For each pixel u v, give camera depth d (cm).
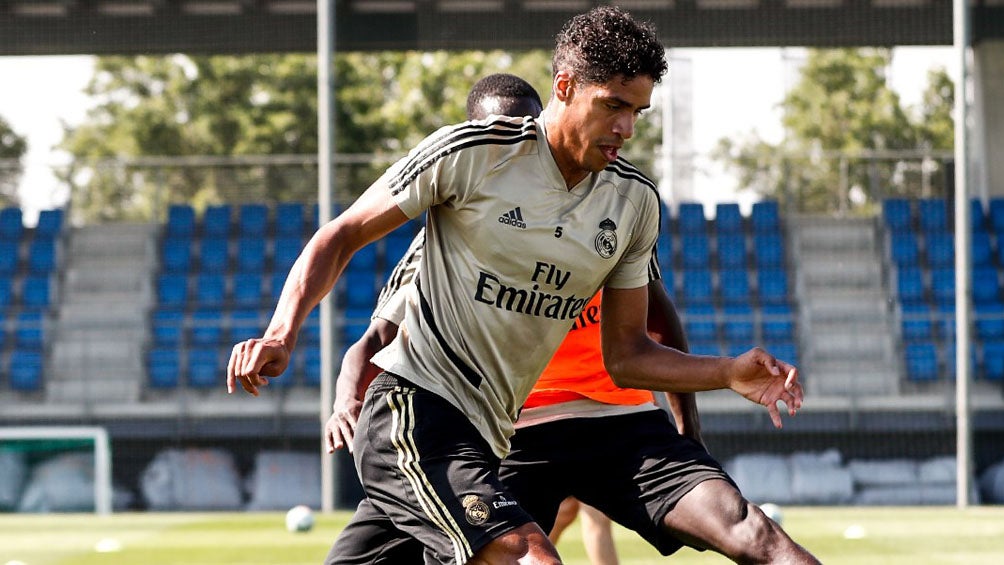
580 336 632
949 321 2366
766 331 2605
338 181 2723
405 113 4103
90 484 2134
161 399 2562
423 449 501
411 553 575
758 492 2247
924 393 2508
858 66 4016
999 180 2781
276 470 2378
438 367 519
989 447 2333
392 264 2794
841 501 2245
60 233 2828
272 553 1305
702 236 2766
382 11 2442
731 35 2383
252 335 2669
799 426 2302
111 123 4191
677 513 573
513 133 508
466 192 504
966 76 1920
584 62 484
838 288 2698
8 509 2109
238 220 2889
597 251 518
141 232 2831
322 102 1891
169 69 4188
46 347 2622
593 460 625
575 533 1445
